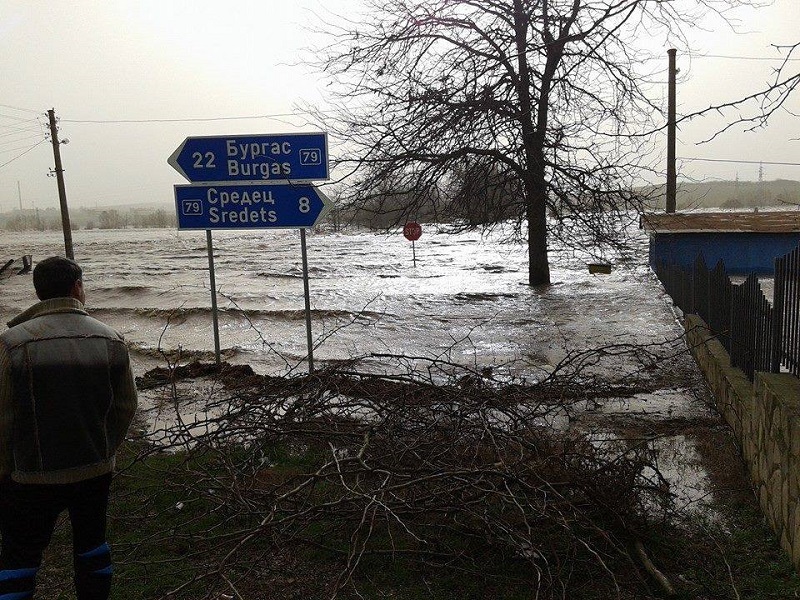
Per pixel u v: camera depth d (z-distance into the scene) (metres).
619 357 10.58
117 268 34.12
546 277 21.31
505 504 4.24
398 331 14.51
